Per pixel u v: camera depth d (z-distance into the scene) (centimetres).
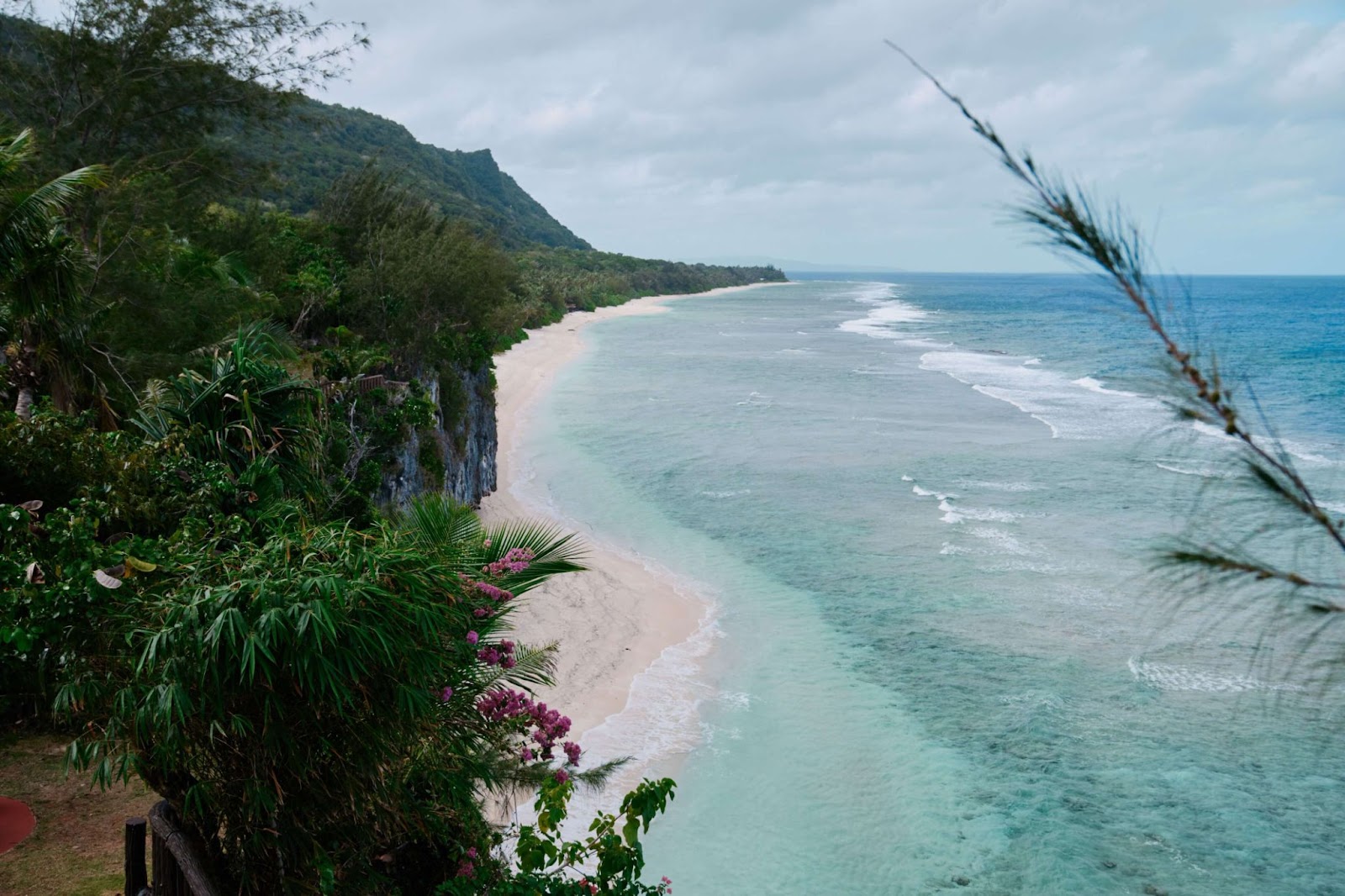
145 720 629
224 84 2983
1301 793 1853
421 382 3334
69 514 810
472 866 791
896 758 1961
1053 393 6725
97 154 2800
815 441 5003
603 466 4466
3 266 1494
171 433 1227
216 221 3481
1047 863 1653
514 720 864
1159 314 261
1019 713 2142
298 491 1394
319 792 692
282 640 629
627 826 758
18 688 952
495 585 876
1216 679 2283
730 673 2323
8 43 2677
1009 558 3141
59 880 809
